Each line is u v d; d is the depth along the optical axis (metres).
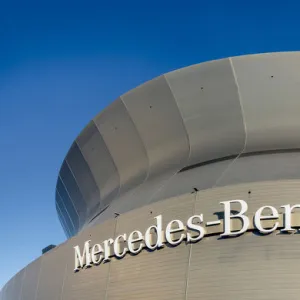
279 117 21.09
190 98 22.20
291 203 16.14
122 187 25.14
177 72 22.30
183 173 21.53
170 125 22.91
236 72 21.36
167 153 23.23
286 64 21.05
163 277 17.20
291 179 16.84
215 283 15.82
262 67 21.20
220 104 21.69
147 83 23.19
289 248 15.29
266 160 19.89
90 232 21.44
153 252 17.91
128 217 19.72
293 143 20.59
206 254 16.44
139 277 17.97
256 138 21.11
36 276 25.86
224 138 21.62
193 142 22.30
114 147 25.47
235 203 16.53
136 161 24.67
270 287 14.95
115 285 18.73
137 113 23.80
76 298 20.64
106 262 19.61
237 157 20.75
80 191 29.86
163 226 18.12
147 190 22.27
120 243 19.25
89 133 26.77
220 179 19.41
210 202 17.34
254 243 15.76
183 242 17.22
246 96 21.34
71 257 22.39
